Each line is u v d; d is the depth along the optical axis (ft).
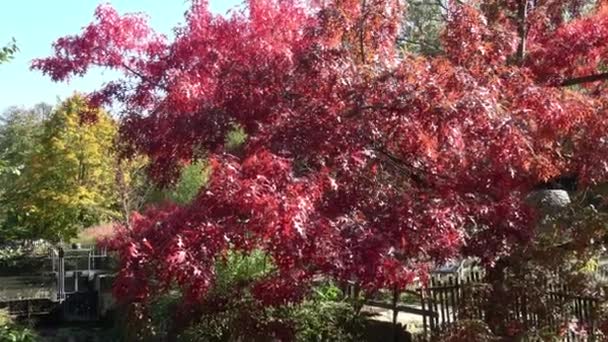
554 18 23.93
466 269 25.94
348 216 13.87
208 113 17.92
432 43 47.09
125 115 22.38
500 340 18.97
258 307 19.25
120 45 23.48
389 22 17.79
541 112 15.85
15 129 108.06
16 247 55.42
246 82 17.52
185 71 21.01
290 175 13.29
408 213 14.02
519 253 18.38
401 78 14.96
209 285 12.90
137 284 13.28
